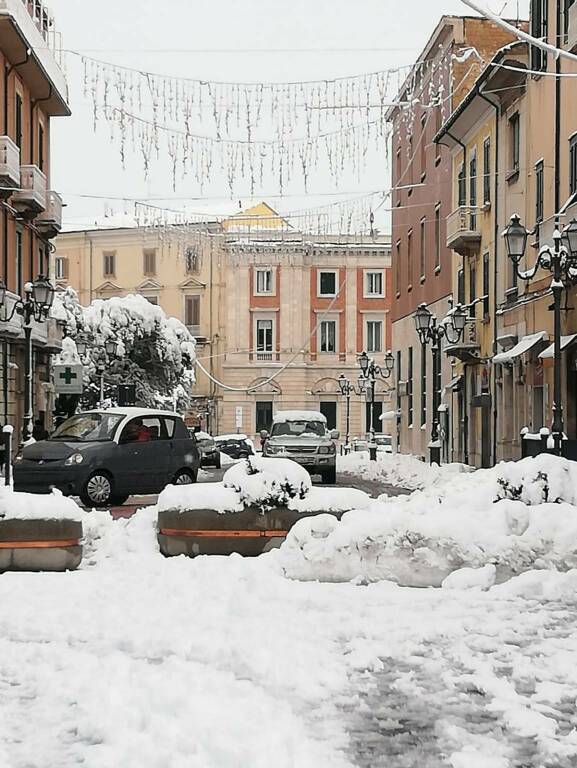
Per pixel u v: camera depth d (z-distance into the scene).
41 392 44.59
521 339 34.78
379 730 6.53
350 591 11.15
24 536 12.41
